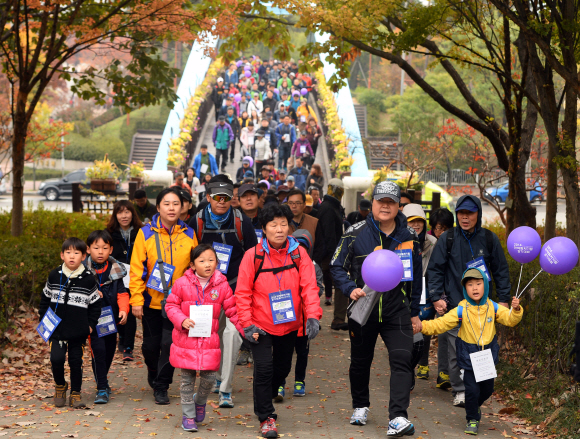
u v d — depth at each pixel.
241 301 7.96
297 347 10.12
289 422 8.55
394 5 14.78
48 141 42.28
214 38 17.48
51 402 9.44
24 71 16.22
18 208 16.75
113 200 27.20
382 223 8.20
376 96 97.25
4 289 12.32
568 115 12.48
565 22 11.11
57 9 15.43
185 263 9.14
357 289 7.98
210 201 9.41
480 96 54.62
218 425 8.34
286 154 42.78
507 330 11.90
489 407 9.77
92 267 10.12
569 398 9.02
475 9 13.72
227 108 47.84
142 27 17.14
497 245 9.60
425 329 8.62
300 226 13.75
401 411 7.78
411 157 41.72
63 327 9.04
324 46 18.97
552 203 14.93
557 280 10.34
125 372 11.69
